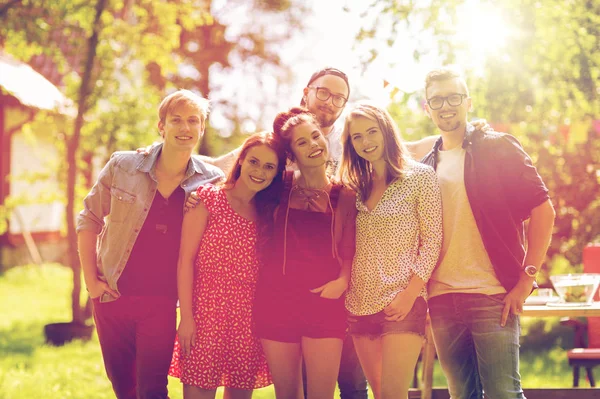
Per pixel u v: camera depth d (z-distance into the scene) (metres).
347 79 4.56
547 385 6.61
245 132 21.50
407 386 3.82
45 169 16.73
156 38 10.09
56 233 17.45
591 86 8.27
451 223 3.92
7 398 6.21
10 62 12.88
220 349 4.00
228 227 3.97
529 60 7.87
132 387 4.37
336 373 3.89
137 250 4.13
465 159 3.92
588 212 9.13
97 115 10.30
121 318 4.16
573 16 7.96
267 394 6.43
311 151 3.86
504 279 3.82
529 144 9.21
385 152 3.89
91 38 9.34
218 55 20.97
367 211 3.90
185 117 4.08
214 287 3.99
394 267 3.84
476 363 4.08
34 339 9.00
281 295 3.86
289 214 3.90
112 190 4.17
